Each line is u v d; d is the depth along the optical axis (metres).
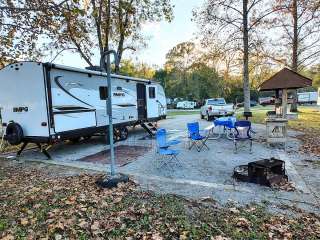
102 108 10.35
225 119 10.77
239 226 3.72
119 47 17.69
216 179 5.83
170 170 6.60
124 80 11.73
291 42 20.53
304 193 4.94
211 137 11.45
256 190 5.11
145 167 6.96
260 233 3.53
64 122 8.43
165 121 19.23
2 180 6.02
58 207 4.38
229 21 17.42
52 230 3.62
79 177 6.12
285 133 9.20
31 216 4.06
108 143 10.78
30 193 5.04
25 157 8.65
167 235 3.50
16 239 3.43
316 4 16.34
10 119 8.41
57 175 6.40
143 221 3.86
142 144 10.58
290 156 7.77
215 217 3.98
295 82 10.58
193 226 3.71
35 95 7.91
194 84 48.16
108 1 13.30
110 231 3.61
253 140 10.34
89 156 8.58
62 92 8.37
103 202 4.53
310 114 22.00
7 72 8.23
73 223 3.82
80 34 11.22
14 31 9.95
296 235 3.49
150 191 5.09
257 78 22.75
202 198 4.71
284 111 11.36
